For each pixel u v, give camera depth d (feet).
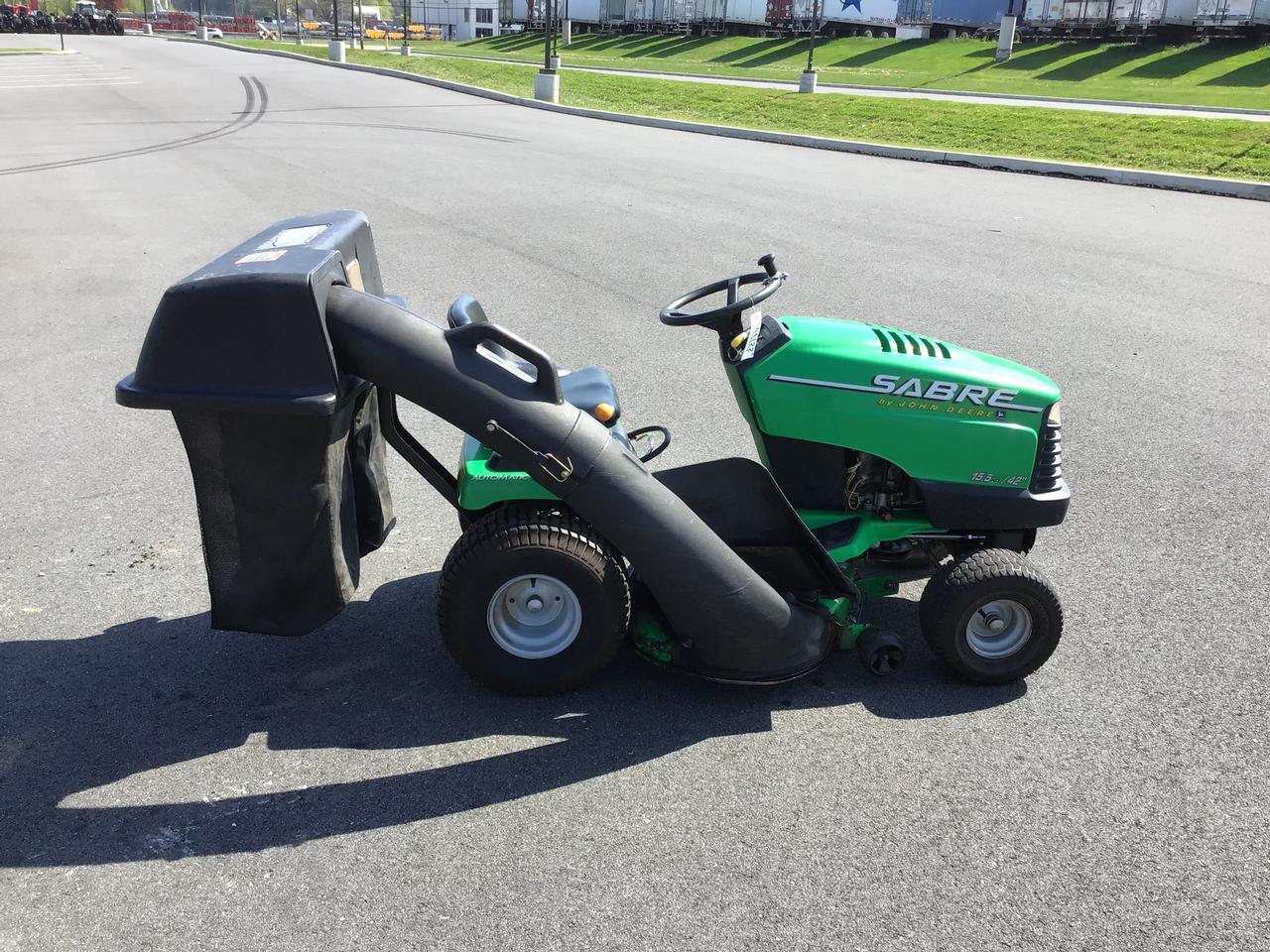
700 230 34.55
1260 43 103.50
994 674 11.05
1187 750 10.19
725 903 8.21
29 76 99.55
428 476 11.14
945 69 106.83
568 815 9.16
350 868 8.54
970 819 9.19
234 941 7.81
